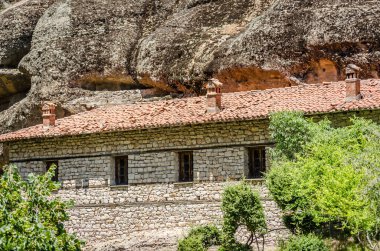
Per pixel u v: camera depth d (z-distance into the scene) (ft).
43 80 249.34
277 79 214.07
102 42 249.14
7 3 300.20
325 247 162.40
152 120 204.33
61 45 251.19
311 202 160.97
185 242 178.40
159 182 202.39
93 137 211.61
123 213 205.36
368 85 197.16
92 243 207.41
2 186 105.91
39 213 104.88
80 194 211.00
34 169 218.18
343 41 203.92
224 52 221.46
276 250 178.60
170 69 233.14
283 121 179.93
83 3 256.32
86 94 247.09
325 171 155.94
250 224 174.19
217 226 192.34
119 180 209.36
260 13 231.91
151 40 239.91
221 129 196.65
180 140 201.26
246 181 191.93
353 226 152.46
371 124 170.40
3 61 271.69
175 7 253.44
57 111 247.50
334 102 187.62
